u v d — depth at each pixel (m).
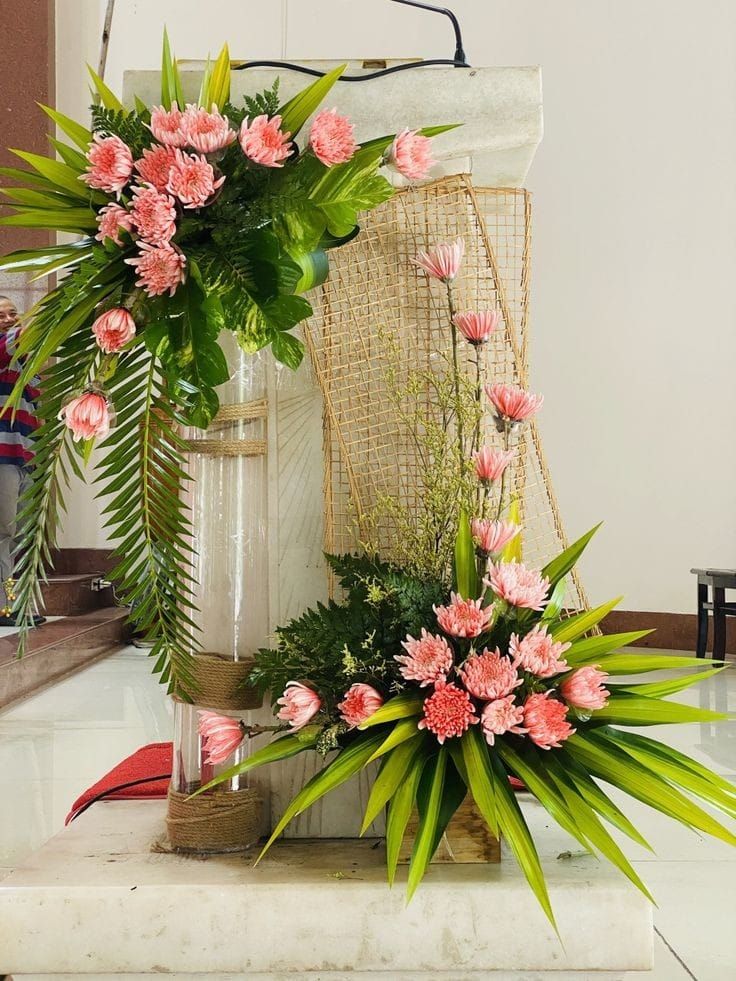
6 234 6.34
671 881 2.19
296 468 1.54
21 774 3.17
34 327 1.30
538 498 1.62
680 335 6.97
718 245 6.87
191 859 1.40
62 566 7.46
